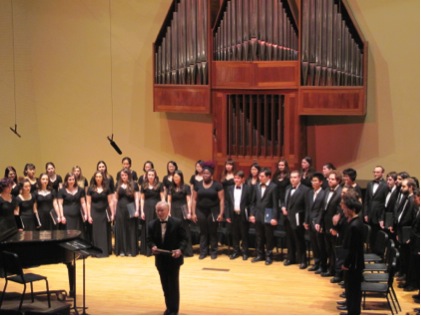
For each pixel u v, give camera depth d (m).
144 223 11.23
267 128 11.69
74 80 13.50
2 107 13.62
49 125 13.69
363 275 8.38
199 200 10.91
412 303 8.66
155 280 9.91
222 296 9.09
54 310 8.32
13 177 11.40
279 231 10.71
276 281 9.73
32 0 13.55
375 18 11.58
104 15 13.22
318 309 8.56
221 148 11.87
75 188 11.12
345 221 8.19
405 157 11.60
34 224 10.70
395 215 9.62
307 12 11.15
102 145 13.45
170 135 13.05
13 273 7.84
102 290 9.45
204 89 11.69
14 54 13.59
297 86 11.35
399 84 11.54
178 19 11.73
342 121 11.92
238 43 11.48
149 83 13.08
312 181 10.02
